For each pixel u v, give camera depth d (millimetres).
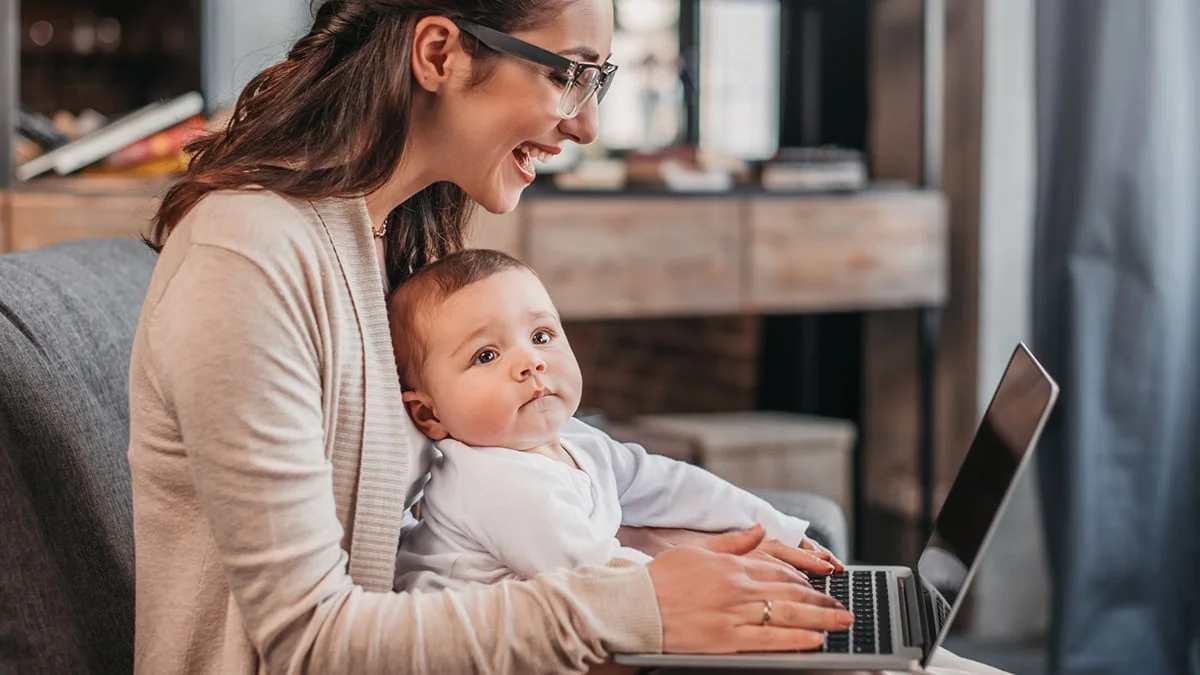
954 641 3250
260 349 1050
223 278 1058
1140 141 2805
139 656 1143
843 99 3594
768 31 3723
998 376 3334
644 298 3104
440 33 1188
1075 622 2873
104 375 1402
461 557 1235
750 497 1483
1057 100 2885
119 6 4707
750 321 3795
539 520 1209
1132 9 2795
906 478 3484
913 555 3441
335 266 1147
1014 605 3305
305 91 1204
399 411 1177
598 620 1090
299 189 1138
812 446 3221
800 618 1123
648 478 1462
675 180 3217
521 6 1189
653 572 1131
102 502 1298
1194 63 2830
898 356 3484
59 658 1203
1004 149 3291
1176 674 2904
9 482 1203
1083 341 2848
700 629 1100
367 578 1152
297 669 1059
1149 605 2900
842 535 1852
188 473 1117
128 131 2820
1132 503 2871
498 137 1225
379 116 1168
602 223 3051
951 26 3352
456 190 1473
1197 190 2854
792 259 3217
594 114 1285
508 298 1283
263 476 1041
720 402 3895
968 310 3354
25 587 1196
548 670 1086
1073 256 2855
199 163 1269
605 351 4184
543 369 1272
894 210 3273
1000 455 1196
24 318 1304
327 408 1124
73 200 2633
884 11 3455
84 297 1466
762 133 3732
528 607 1089
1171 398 2854
